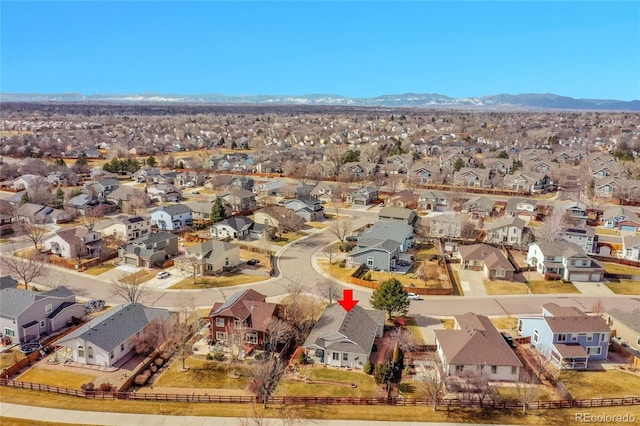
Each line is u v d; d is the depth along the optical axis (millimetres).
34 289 65188
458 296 64312
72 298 57625
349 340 47094
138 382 44000
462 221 90875
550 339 48250
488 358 44438
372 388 43312
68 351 49531
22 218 96875
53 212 99375
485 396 41656
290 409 40031
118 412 39562
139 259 74500
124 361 47906
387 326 55656
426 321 56938
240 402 41250
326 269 73938
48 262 75562
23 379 44500
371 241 78438
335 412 39750
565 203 103688
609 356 49250
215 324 51094
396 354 45562
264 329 49969
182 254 80188
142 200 107062
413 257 79500
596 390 43031
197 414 39406
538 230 85250
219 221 94125
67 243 76562
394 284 56406
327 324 50406
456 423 38500
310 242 87625
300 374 45625
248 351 49281
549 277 70062
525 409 39750
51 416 39031
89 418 38781
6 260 68438
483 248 76062
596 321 49031
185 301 60781
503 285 68062
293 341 52062
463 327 50469
